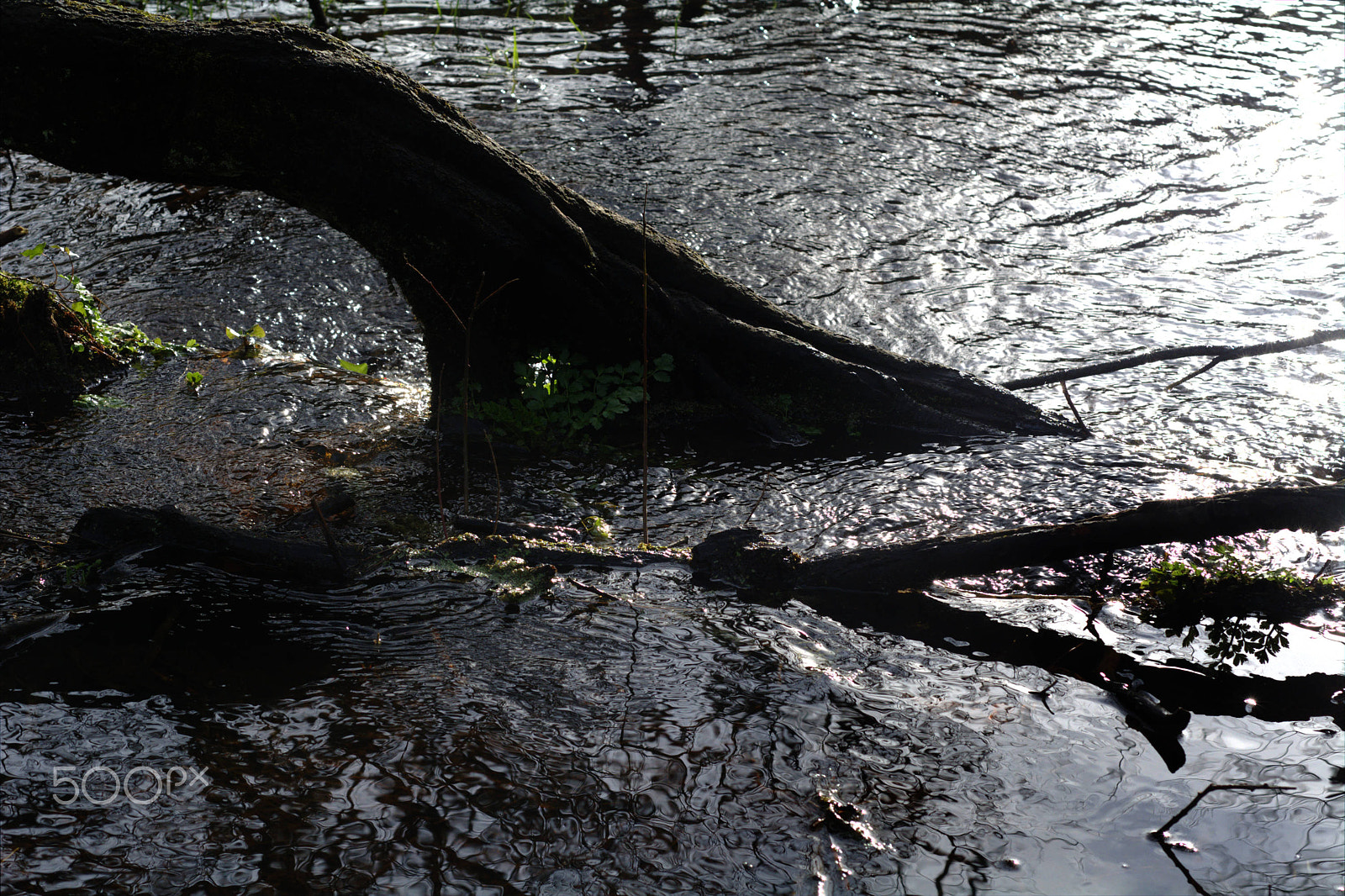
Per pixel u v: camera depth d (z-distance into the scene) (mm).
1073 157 7562
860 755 2711
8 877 2287
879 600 3430
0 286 4902
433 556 3609
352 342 5430
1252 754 2711
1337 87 8773
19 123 4168
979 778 2625
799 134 7879
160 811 2492
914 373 4762
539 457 4418
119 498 3980
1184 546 3723
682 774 2635
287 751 2705
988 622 3320
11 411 4660
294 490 4086
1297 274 5988
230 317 5609
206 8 10180
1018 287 5914
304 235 6559
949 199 6957
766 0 11055
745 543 3527
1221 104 8453
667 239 4816
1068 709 2902
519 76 8891
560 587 3482
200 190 7109
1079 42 9906
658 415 4789
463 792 2570
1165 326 5457
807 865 2357
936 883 2307
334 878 2309
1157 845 2404
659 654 3131
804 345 4711
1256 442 4430
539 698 2928
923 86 8820
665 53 9516
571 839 2430
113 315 5559
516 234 4398
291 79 4125
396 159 4238
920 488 4168
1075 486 4125
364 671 3045
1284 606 3363
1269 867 2332
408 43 9547
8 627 3137
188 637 3184
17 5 4035
